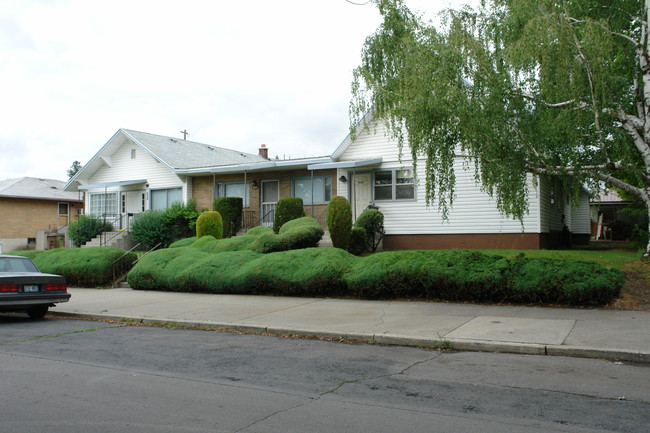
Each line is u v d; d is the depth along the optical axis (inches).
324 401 215.5
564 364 276.7
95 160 1171.3
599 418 191.2
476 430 179.8
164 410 204.7
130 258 729.6
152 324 437.7
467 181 808.9
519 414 196.2
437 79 431.5
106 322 456.4
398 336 340.5
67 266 706.2
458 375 257.1
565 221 1014.4
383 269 495.5
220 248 706.2
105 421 191.9
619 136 457.1
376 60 536.4
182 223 1009.5
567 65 427.5
